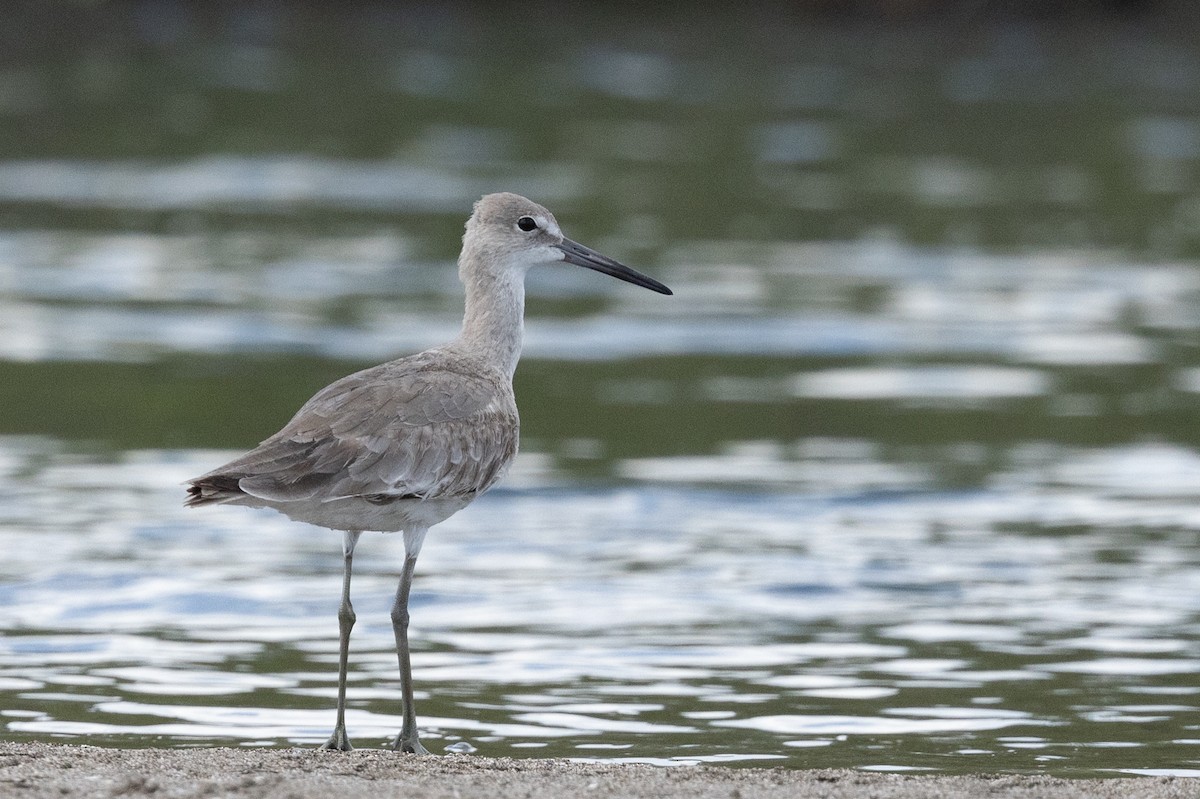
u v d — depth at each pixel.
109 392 18.44
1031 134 34.12
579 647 12.06
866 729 10.47
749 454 16.91
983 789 8.75
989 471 16.42
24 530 14.28
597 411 18.25
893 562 13.95
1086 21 44.59
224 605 12.83
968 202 28.67
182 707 10.79
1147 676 11.48
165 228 25.94
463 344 11.28
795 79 39.12
